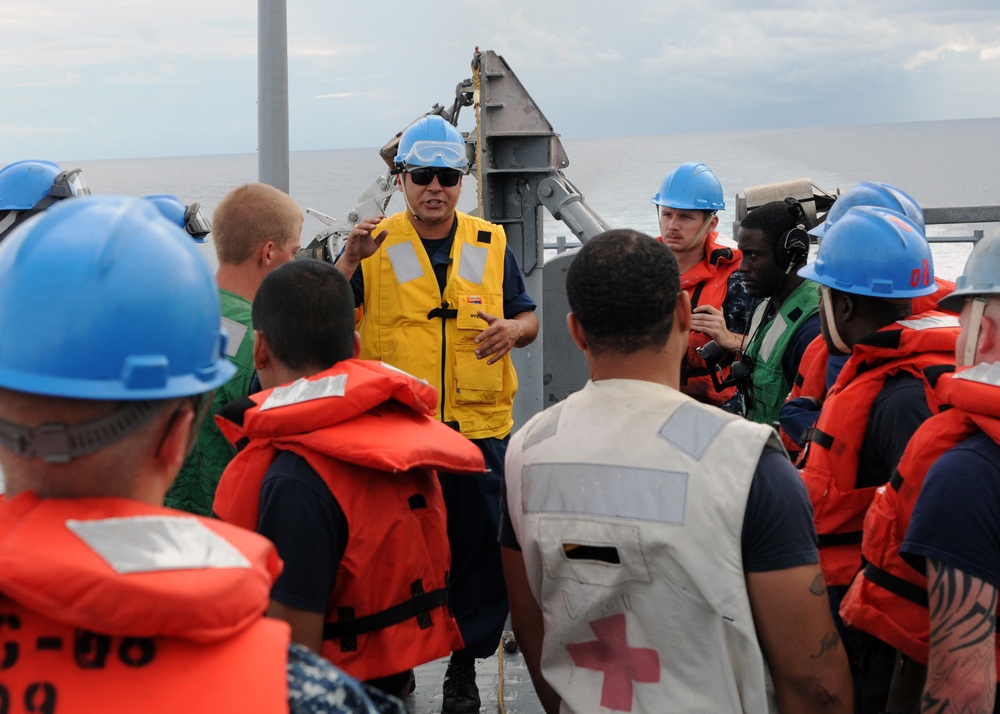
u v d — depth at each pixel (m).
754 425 1.82
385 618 2.17
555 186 5.57
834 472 2.58
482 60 5.38
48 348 1.08
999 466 1.86
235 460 2.18
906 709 2.30
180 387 1.15
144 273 1.13
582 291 1.93
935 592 1.86
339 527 2.10
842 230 2.69
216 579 1.05
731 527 1.74
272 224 3.07
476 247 4.04
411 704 3.71
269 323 2.28
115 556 1.03
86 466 1.11
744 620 1.74
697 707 1.80
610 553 1.82
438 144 3.87
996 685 1.94
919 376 2.45
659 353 1.96
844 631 2.68
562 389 6.64
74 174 3.97
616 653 1.88
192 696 1.04
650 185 97.75
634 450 1.83
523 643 2.18
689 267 4.79
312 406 2.08
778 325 3.73
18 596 0.99
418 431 2.20
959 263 16.25
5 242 1.15
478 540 3.70
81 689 1.03
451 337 3.90
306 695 1.13
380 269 3.93
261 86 5.63
